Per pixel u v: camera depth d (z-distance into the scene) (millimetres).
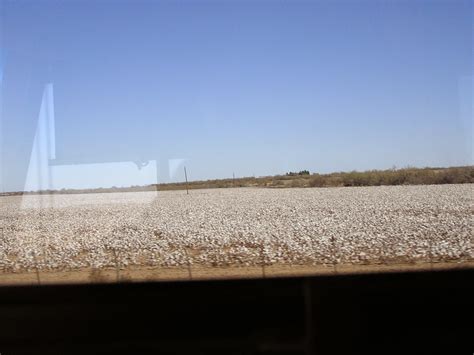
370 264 7422
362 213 11984
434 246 8305
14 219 12430
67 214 13133
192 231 11109
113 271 7984
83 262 8852
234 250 9195
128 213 13172
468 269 6758
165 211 13672
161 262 8508
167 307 5727
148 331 4961
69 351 4523
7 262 9070
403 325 4820
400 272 6789
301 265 7664
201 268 7922
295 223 11461
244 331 4852
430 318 4984
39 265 8672
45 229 11453
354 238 9406
